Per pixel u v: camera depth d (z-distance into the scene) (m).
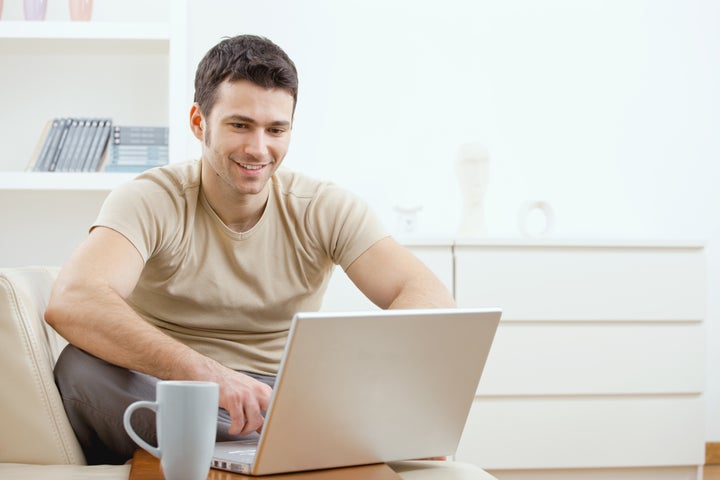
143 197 1.72
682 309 3.06
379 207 3.49
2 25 3.08
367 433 1.26
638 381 3.04
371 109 3.49
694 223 3.59
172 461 1.06
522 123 3.54
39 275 1.73
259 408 1.31
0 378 1.46
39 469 1.39
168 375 1.36
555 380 3.01
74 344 1.49
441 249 2.99
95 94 3.38
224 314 1.81
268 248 1.83
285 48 3.46
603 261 3.04
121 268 1.60
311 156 3.47
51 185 3.11
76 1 3.16
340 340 1.15
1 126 3.35
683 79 3.59
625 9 3.57
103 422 1.46
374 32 3.50
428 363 1.26
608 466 3.03
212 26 3.43
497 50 3.54
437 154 3.51
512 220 3.53
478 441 2.98
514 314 3.00
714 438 3.56
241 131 1.64
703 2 3.59
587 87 3.56
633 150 3.57
